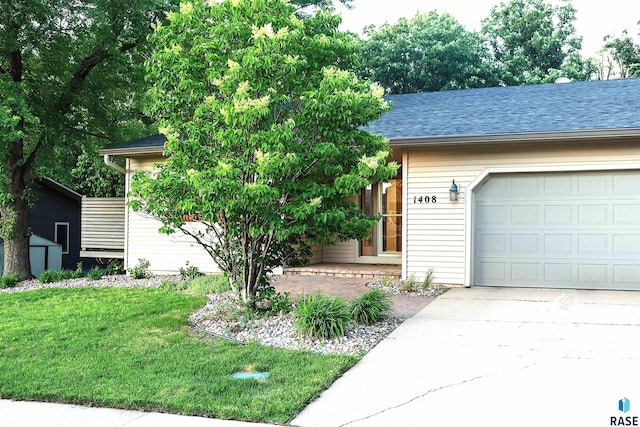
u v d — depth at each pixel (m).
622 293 8.84
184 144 6.48
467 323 6.77
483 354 5.37
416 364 5.11
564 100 10.93
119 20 12.20
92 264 19.62
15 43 11.20
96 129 14.19
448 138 9.34
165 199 6.92
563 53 30.31
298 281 10.75
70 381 4.76
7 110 10.33
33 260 15.87
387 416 3.92
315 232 7.12
